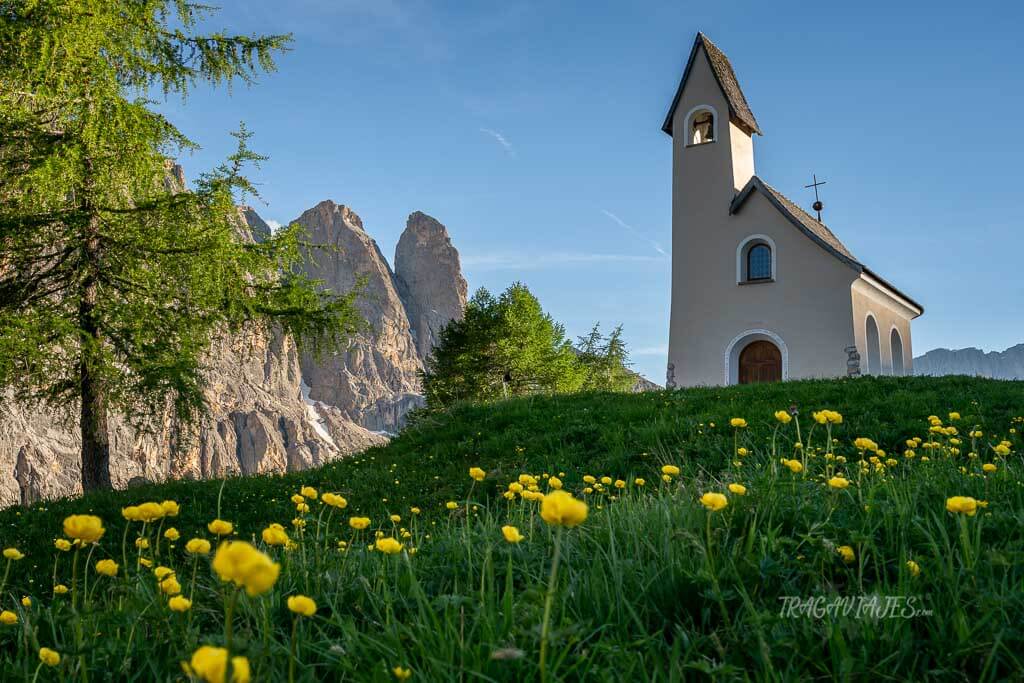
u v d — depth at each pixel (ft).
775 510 9.50
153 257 46.37
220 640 5.98
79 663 6.55
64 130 44.34
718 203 89.45
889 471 16.06
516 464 39.29
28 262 46.11
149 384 43.47
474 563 9.58
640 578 7.84
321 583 8.66
